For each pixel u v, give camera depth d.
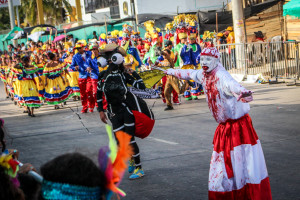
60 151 8.12
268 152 7.02
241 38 18.22
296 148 7.17
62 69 14.56
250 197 4.50
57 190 1.94
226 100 4.47
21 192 2.22
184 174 6.18
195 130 9.10
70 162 1.97
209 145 7.74
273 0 21.89
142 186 5.81
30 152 8.21
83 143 8.68
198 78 4.76
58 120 12.06
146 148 7.85
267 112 10.30
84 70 12.88
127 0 41.28
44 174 1.98
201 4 37.72
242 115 4.50
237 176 4.47
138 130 6.00
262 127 8.82
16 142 9.21
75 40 27.03
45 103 16.77
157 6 37.62
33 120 12.50
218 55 4.54
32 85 13.29
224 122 4.58
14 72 13.16
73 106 15.12
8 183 2.14
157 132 9.16
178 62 13.70
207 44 17.22
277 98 12.10
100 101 6.28
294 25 18.97
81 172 1.94
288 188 5.41
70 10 51.25
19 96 14.22
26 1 52.25
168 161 6.89
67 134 9.79
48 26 31.92
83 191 1.95
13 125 11.72
